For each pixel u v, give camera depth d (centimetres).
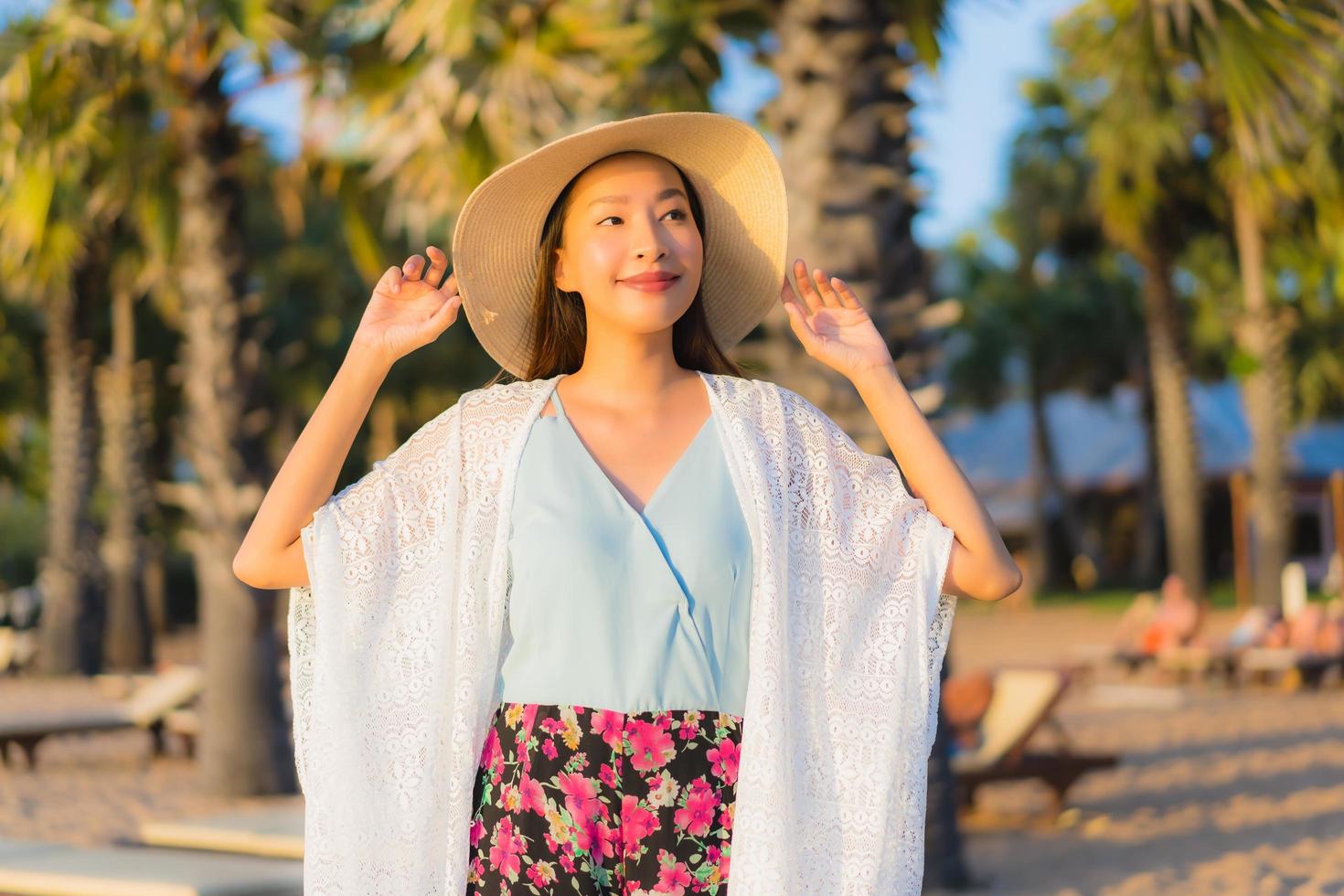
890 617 214
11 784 1070
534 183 224
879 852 207
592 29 764
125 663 2266
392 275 215
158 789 1035
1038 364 3647
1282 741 1168
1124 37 623
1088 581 3862
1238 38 573
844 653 212
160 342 2402
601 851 199
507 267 237
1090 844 784
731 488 212
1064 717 1378
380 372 212
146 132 936
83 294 2000
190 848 592
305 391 2361
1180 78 1036
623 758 200
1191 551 2622
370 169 973
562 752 201
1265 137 607
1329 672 1712
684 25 763
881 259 620
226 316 921
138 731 1433
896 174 623
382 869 205
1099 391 3778
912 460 219
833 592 214
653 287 216
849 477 220
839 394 609
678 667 202
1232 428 3925
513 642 209
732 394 221
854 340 224
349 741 206
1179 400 2628
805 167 624
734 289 247
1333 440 4053
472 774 205
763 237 240
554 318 238
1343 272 2405
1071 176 2752
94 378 2116
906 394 221
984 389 3628
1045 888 669
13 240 912
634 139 223
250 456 932
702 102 809
